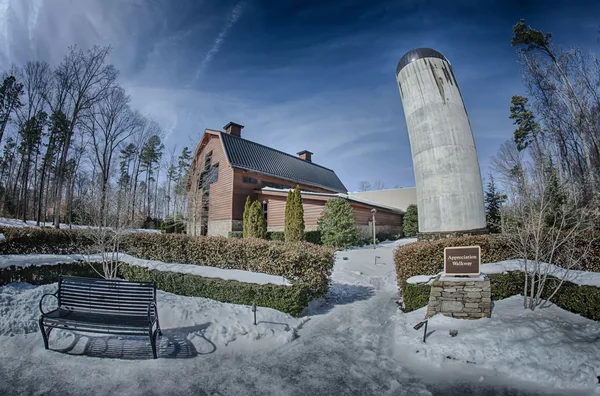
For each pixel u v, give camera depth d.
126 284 4.29
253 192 21.12
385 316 5.70
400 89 10.59
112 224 9.38
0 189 32.12
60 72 22.06
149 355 3.83
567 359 3.27
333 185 29.91
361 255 13.62
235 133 25.41
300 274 6.03
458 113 9.30
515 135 23.17
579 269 5.43
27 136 26.38
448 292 4.82
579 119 17.66
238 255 6.48
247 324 4.70
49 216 33.09
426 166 9.27
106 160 27.31
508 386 3.11
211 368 3.59
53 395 2.97
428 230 9.10
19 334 4.21
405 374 3.47
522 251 5.64
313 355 3.99
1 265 5.81
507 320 4.30
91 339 4.16
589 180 13.40
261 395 3.04
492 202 17.36
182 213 24.88
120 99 27.14
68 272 6.76
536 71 19.53
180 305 5.09
